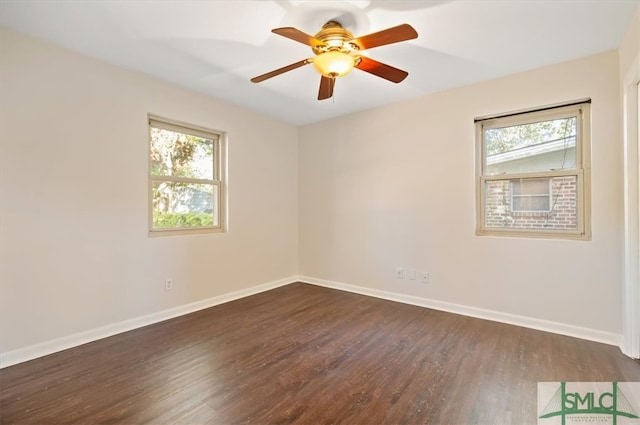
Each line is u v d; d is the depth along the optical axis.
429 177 3.47
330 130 4.34
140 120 2.95
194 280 3.40
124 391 1.89
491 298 3.10
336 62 2.00
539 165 2.93
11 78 2.23
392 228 3.77
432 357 2.31
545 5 1.96
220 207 3.75
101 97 2.69
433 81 3.12
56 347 2.42
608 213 2.54
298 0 1.91
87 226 2.60
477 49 2.50
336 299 3.80
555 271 2.78
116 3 1.94
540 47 2.47
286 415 1.68
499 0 1.91
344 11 2.02
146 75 2.98
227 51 2.55
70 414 1.68
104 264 2.71
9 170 2.22
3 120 2.20
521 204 3.02
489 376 2.05
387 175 3.80
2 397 1.82
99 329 2.66
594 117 2.59
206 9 2.01
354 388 1.92
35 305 2.33
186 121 3.31
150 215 3.09
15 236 2.25
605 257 2.56
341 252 4.26
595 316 2.60
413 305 3.56
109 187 2.74
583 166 2.70
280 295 3.97
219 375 2.07
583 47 2.47
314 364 2.21
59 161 2.45
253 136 4.06
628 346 2.33
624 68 2.34
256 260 4.11
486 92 3.10
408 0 1.91
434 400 1.80
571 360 2.25
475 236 3.19
